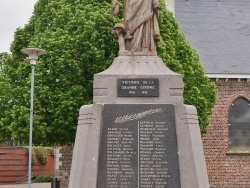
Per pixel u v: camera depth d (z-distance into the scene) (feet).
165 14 72.18
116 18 65.21
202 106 71.31
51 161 134.62
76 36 65.41
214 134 91.81
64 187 85.71
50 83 65.51
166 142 30.12
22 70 69.26
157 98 31.07
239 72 92.12
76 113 63.93
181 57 73.26
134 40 33.04
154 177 29.58
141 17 33.01
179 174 29.53
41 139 65.87
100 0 70.85
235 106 92.99
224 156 91.45
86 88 65.41
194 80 73.92
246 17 108.78
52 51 65.62
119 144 30.17
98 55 64.28
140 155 29.91
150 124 30.45
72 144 69.62
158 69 31.99
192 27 104.53
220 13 109.19
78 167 29.45
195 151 29.73
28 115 63.93
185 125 30.22
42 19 73.77
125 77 31.27
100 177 29.55
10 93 71.56
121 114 30.60
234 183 90.94
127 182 29.53
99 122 30.25
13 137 65.21
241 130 92.48
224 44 100.42
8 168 122.72
